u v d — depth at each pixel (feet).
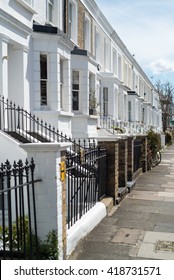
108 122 67.00
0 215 20.99
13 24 31.68
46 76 37.78
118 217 25.58
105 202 26.89
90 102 49.75
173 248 19.12
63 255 16.49
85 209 22.85
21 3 33.14
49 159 15.65
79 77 45.75
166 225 23.66
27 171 14.64
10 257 14.11
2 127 28.94
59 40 37.86
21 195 14.57
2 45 30.12
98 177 26.30
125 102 93.15
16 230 15.34
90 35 61.36
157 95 190.39
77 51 45.21
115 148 29.48
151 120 158.61
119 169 34.55
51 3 44.16
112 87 71.82
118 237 20.94
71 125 44.14
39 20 39.86
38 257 15.39
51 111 37.04
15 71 34.14
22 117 30.53
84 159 22.49
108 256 17.84
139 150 50.16
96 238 20.67
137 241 20.26
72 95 45.60
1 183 13.01
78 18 54.03
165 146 137.39
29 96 35.70
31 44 36.24
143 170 53.83
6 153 23.32
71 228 19.22
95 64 50.72
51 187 15.66
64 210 16.75
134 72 116.78
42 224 15.75
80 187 21.20
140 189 38.09
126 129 80.94
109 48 77.61
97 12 64.49
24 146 15.64
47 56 37.50
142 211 27.58
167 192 36.35
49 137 31.81
